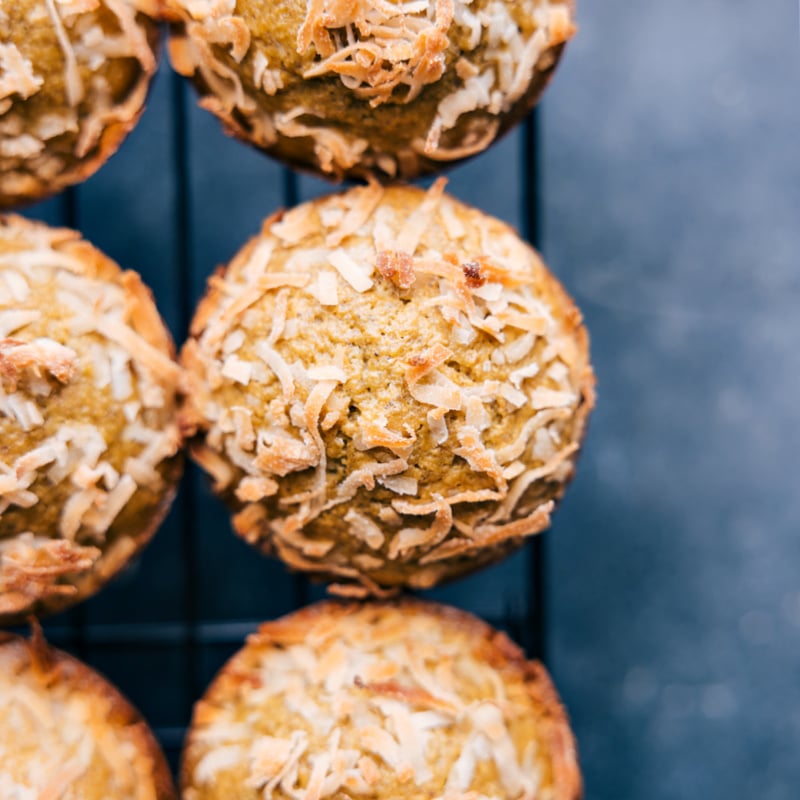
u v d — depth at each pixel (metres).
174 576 0.40
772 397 0.40
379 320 0.33
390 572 0.34
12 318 0.33
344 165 0.34
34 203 0.35
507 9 0.33
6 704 0.34
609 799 0.40
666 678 0.40
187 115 0.40
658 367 0.40
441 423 0.32
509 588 0.40
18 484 0.33
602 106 0.40
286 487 0.33
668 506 0.40
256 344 0.33
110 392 0.33
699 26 0.40
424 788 0.33
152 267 0.40
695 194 0.40
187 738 0.35
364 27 0.32
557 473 0.34
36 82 0.33
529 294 0.34
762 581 0.40
